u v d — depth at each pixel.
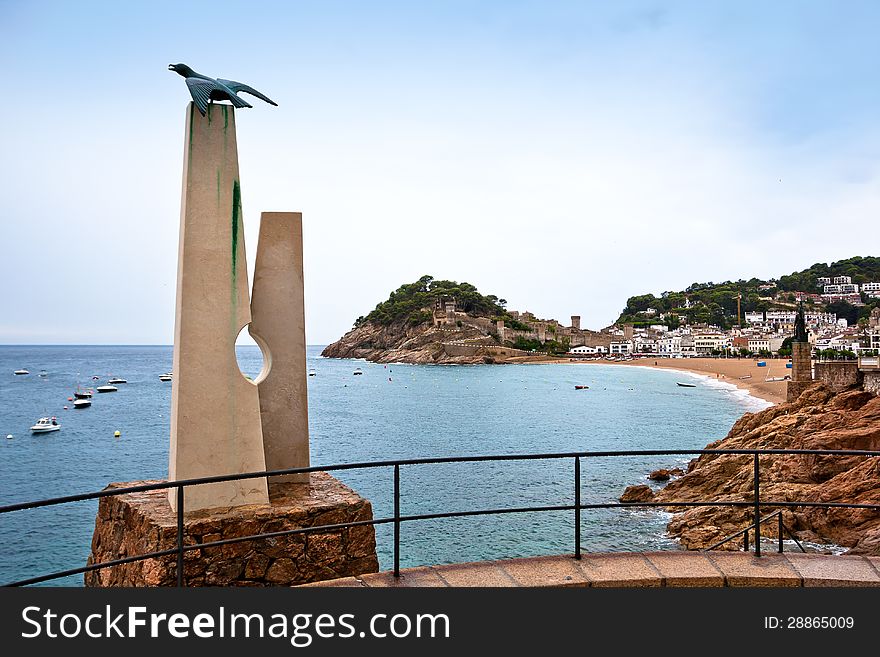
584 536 22.95
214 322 8.64
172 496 8.53
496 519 25.41
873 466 20.23
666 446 46.03
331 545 8.62
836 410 30.05
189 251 8.56
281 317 9.91
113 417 68.44
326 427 58.03
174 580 7.75
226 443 8.61
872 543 15.05
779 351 171.25
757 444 29.86
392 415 68.06
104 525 9.75
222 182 8.78
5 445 49.62
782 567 5.52
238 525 8.15
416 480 32.91
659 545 21.73
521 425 58.91
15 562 21.81
